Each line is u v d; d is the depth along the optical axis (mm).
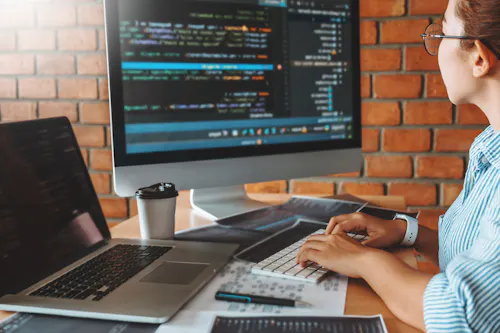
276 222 1121
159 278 775
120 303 685
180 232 1054
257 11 1192
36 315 676
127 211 2031
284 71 1242
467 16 744
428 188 1896
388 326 654
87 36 1958
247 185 1973
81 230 917
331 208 1250
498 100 771
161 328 634
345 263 776
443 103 1848
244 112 1195
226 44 1158
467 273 630
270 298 704
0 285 713
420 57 1836
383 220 987
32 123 884
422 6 1811
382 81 1871
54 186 889
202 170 1151
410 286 683
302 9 1256
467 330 609
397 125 1885
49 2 1956
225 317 648
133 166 1070
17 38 1985
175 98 1106
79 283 757
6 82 2014
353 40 1346
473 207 797
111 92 1036
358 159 1382
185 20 1105
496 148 784
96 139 2006
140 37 1059
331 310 683
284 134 1258
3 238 742
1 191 765
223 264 849
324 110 1312
